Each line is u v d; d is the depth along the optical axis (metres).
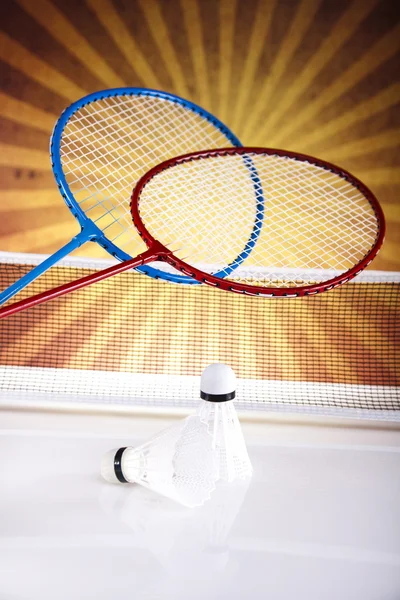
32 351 1.06
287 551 0.57
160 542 0.57
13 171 1.24
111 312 1.14
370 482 0.66
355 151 1.26
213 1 1.23
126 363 1.05
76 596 0.52
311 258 1.24
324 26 1.24
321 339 1.11
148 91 0.83
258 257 1.23
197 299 1.18
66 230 1.25
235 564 0.55
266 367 1.05
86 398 0.78
